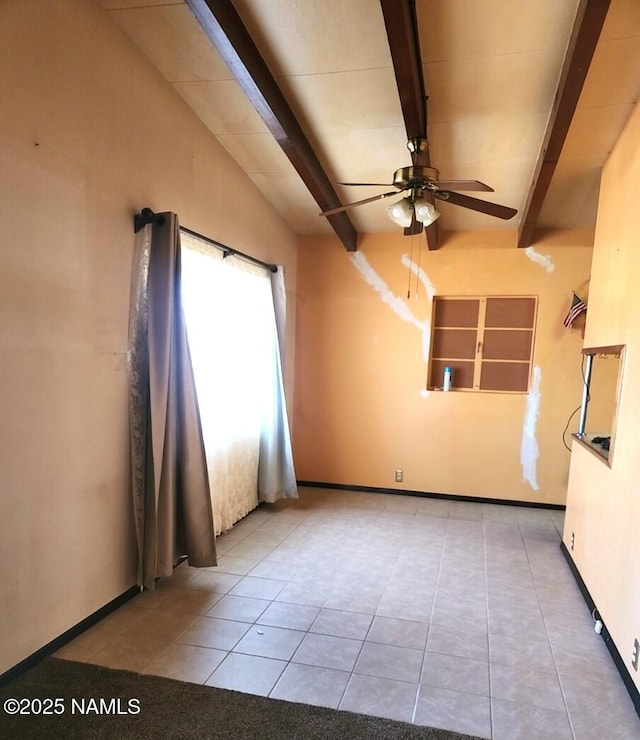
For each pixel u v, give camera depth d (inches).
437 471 194.2
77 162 88.5
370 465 200.7
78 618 94.6
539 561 136.6
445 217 175.3
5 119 74.4
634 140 103.5
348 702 78.7
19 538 80.7
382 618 104.7
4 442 77.0
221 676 84.4
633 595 84.0
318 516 169.3
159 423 106.3
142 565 108.0
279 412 176.6
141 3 91.9
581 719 76.7
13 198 76.4
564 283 179.5
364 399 199.9
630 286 100.2
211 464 139.2
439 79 104.2
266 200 170.9
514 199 156.6
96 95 92.3
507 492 188.1
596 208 159.5
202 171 129.5
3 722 72.9
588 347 134.2
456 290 189.3
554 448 183.0
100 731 71.8
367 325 198.2
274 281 173.5
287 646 93.6
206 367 133.4
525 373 187.5
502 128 120.3
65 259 86.9
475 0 84.6
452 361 194.9
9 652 80.3
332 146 135.0
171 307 106.9
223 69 108.5
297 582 120.0
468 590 118.4
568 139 118.6
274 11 92.4
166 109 113.3
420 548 143.3
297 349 205.2
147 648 91.7
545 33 90.3
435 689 82.4
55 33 82.7
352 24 93.8
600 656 93.1
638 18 83.3
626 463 93.1
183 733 71.7
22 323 79.0
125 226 101.7
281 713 75.9
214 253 135.4
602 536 105.3
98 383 96.4
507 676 86.4
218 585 117.5
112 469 101.6
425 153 114.3
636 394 90.8
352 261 198.4
